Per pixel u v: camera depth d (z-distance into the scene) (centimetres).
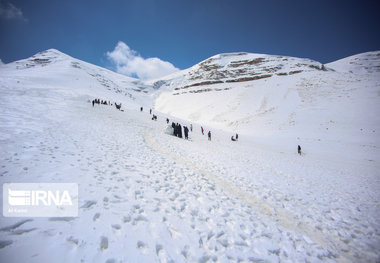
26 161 470
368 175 1284
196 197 501
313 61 13425
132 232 300
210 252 306
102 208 339
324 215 554
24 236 244
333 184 935
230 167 954
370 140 2502
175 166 752
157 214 370
